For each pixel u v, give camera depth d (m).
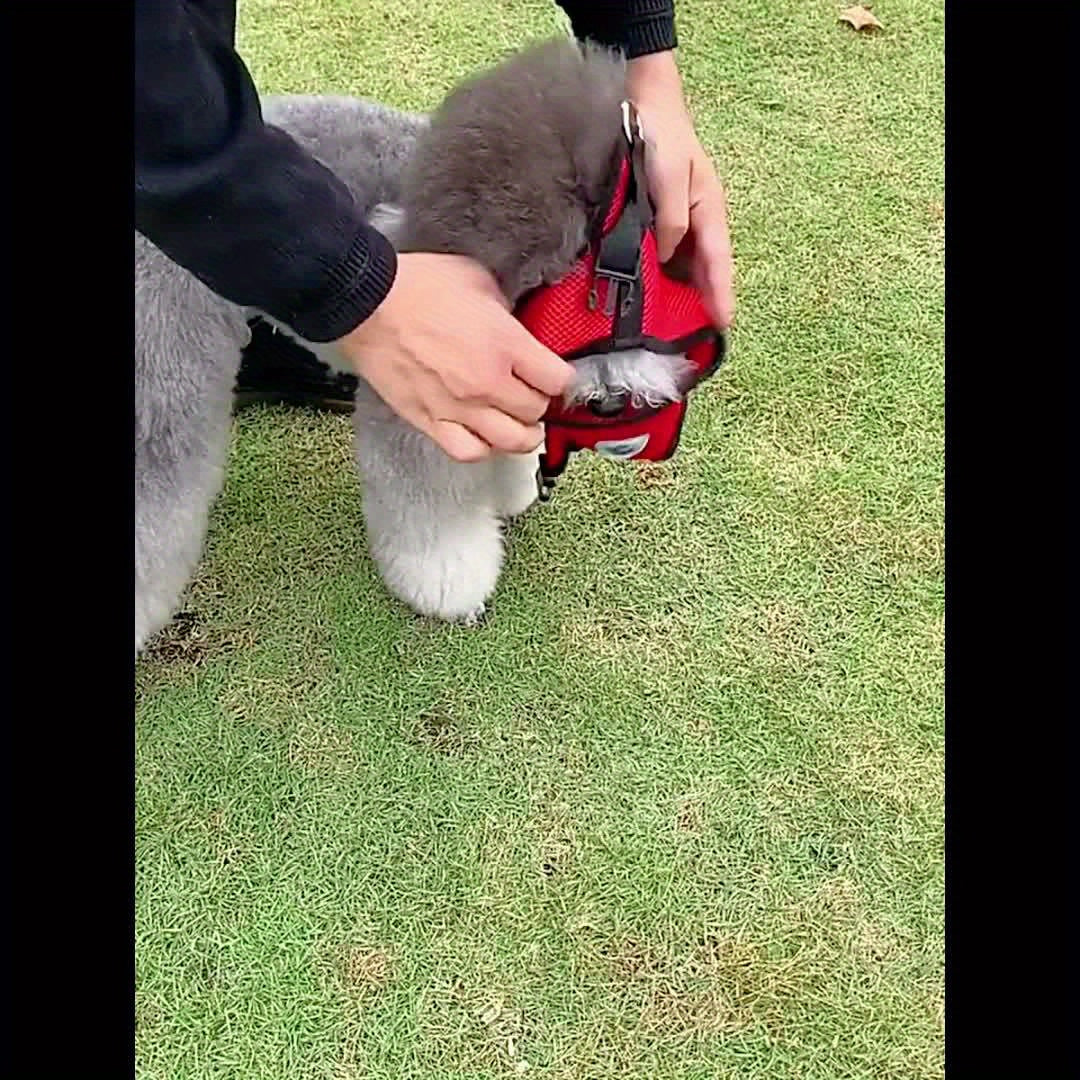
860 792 1.35
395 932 1.25
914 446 1.70
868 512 1.62
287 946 1.25
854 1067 1.15
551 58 1.14
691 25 2.37
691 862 1.30
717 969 1.22
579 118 1.09
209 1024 1.19
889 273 1.93
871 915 1.26
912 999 1.20
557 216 1.06
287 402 1.78
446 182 1.11
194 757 1.39
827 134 2.16
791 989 1.21
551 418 1.15
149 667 1.48
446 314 1.04
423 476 1.43
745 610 1.53
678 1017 1.19
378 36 2.32
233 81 0.95
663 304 1.14
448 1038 1.18
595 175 1.08
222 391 1.47
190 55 0.89
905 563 1.57
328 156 1.40
